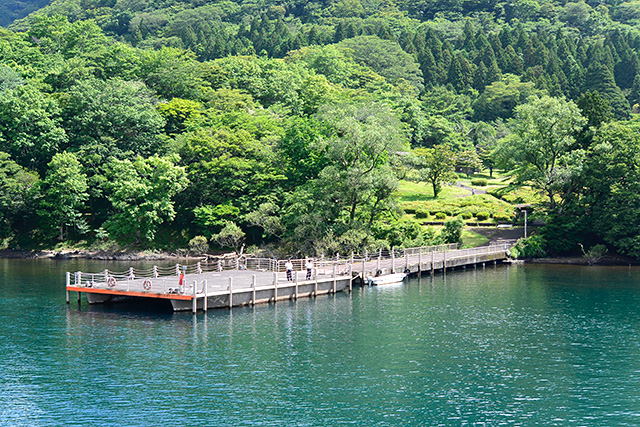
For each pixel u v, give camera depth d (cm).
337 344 5766
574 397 4581
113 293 6969
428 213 12962
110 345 5656
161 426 4069
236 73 17275
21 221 12706
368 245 9988
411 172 10962
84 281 8500
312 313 6950
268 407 4359
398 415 4256
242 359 5312
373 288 8575
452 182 14738
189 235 12362
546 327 6462
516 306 7425
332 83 19962
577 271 10219
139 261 11425
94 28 18750
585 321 6719
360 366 5191
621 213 10869
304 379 4878
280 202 11731
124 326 6281
